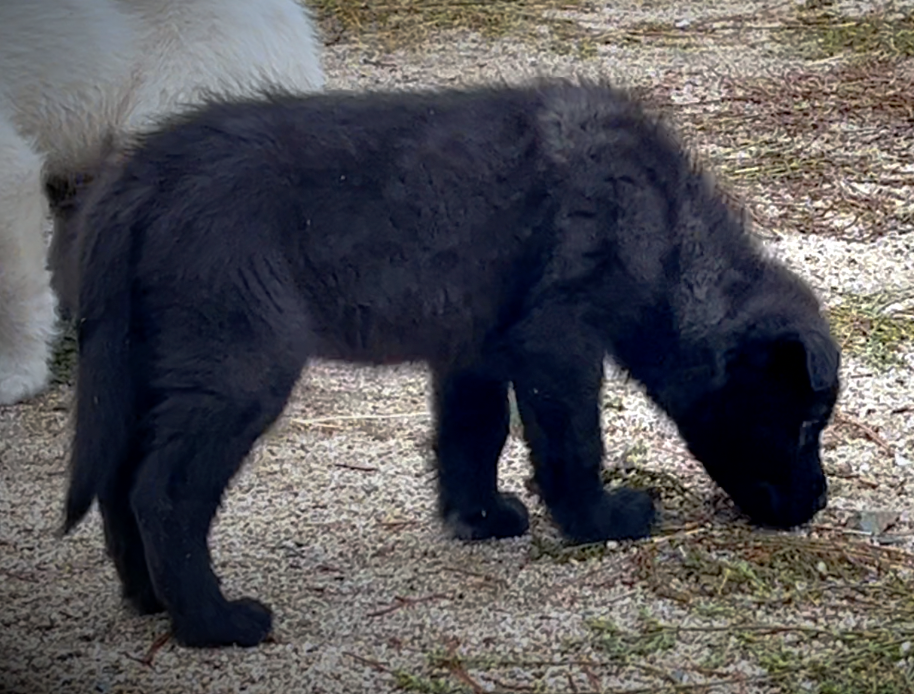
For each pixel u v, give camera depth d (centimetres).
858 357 213
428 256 177
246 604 175
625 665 171
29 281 215
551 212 180
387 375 214
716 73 295
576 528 186
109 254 172
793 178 251
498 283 180
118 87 225
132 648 173
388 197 176
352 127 177
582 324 181
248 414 172
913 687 169
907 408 204
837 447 198
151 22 225
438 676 170
